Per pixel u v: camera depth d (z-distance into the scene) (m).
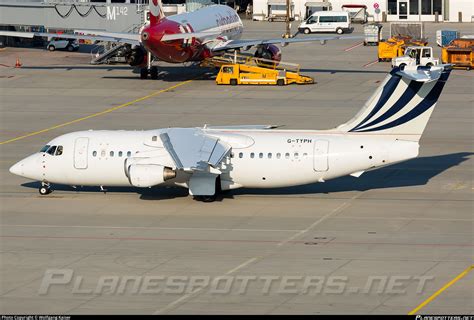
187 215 123.50
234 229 116.88
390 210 125.31
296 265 102.56
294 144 128.00
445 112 192.25
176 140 128.12
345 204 128.62
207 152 124.12
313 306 90.19
